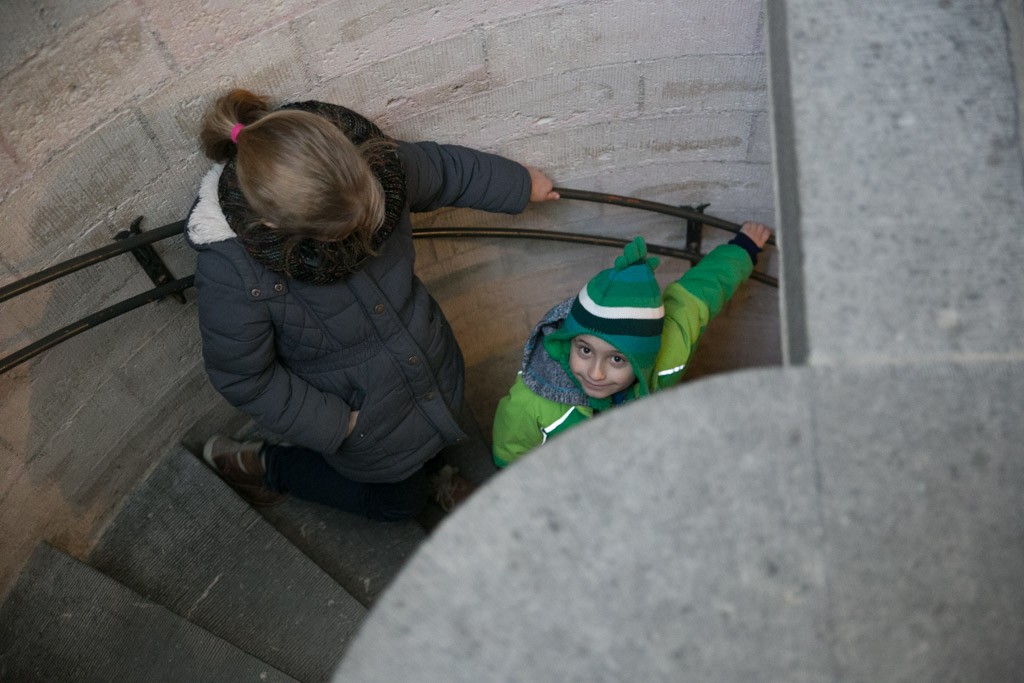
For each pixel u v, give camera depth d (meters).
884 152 1.24
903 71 1.29
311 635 2.60
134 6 1.77
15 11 1.61
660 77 2.60
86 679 2.31
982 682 0.98
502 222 3.04
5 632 2.30
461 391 2.52
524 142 2.70
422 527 3.08
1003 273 1.15
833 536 1.01
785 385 1.09
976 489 1.04
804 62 1.31
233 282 1.82
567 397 2.41
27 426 2.17
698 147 2.88
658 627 0.97
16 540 2.31
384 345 2.12
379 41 2.19
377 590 2.87
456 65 2.36
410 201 2.20
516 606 0.97
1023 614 1.00
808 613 0.99
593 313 2.17
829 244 1.19
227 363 1.94
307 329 1.98
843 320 1.14
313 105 1.84
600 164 2.89
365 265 2.01
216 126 1.88
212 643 2.43
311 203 1.58
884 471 1.04
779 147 1.32
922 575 1.00
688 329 2.59
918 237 1.18
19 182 1.80
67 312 2.11
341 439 2.19
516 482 1.03
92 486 2.52
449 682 0.94
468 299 3.35
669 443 1.05
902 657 0.98
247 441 2.92
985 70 1.28
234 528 2.73
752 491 1.03
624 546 1.00
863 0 1.34
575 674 0.95
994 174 1.21
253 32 1.98
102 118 1.87
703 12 2.40
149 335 2.42
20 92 1.71
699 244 3.29
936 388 1.09
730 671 0.96
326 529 2.96
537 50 2.42
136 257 2.16
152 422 2.63
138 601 2.43
